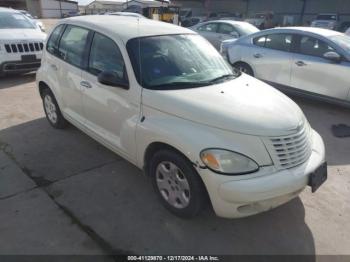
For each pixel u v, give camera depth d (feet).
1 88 23.57
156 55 11.19
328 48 19.93
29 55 25.49
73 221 9.74
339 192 11.69
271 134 8.68
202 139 8.55
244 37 24.63
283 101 10.61
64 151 13.98
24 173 12.23
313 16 106.83
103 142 12.26
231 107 9.31
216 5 128.98
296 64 21.04
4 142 14.74
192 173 8.86
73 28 13.74
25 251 8.59
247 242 9.21
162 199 10.23
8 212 10.03
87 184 11.63
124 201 10.74
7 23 26.81
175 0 140.67
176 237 9.27
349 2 99.04
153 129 9.49
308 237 9.48
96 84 11.83
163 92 9.89
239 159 8.37
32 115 18.21
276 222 10.03
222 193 8.30
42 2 187.83
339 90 19.57
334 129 17.78
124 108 10.68
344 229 9.84
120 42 11.15
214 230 9.58
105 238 9.14
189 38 12.82
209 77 11.44
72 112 14.11
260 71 23.06
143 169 10.70
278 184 8.36
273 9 115.14
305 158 9.28
